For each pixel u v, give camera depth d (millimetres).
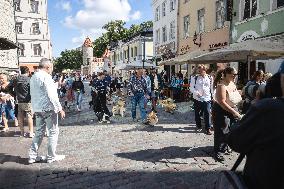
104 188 4562
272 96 1741
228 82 5785
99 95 10867
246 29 16484
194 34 23234
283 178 1502
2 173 5305
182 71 26562
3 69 20938
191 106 14531
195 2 23484
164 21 31281
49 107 5762
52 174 5227
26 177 5098
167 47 30328
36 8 43688
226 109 5574
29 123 8305
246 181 1648
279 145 1475
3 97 9312
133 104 11109
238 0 17266
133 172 5246
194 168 5395
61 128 9867
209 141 7461
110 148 6941
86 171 5344
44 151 6781
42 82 5691
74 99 16344
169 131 8883
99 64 80125
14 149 6996
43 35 44250
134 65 23438
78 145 7324
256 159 1583
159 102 15984
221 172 1891
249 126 1572
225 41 18875
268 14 14359
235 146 1657
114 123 10609
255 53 8633
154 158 6055
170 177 4973
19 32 42750
